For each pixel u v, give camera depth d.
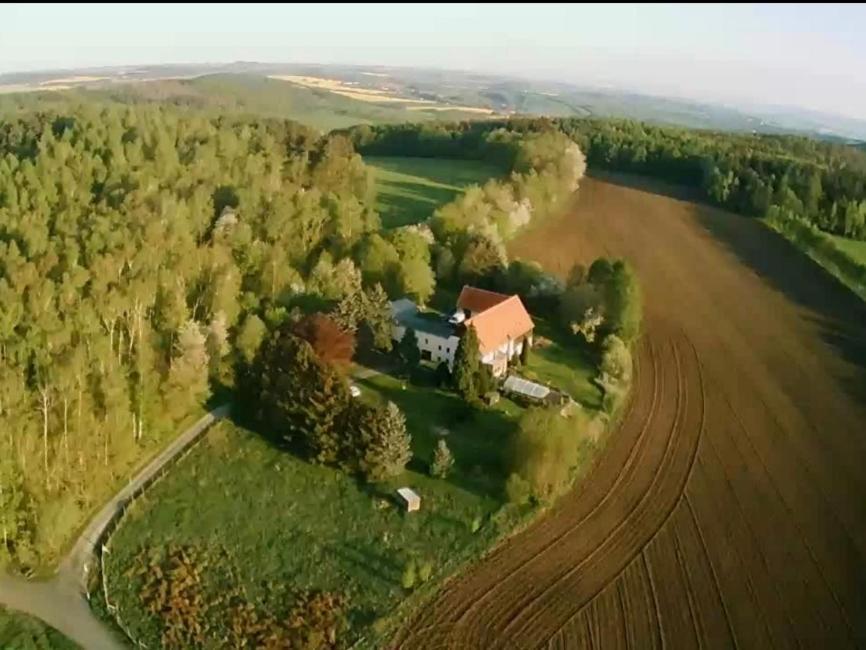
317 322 77.38
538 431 63.53
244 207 100.06
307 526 59.78
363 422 64.50
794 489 67.12
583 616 52.34
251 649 49.00
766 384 85.25
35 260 80.44
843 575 57.31
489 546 58.50
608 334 88.00
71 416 61.12
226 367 75.19
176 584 53.31
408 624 51.38
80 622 49.75
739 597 54.66
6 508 54.44
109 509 60.22
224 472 65.19
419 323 83.12
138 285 76.19
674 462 70.12
